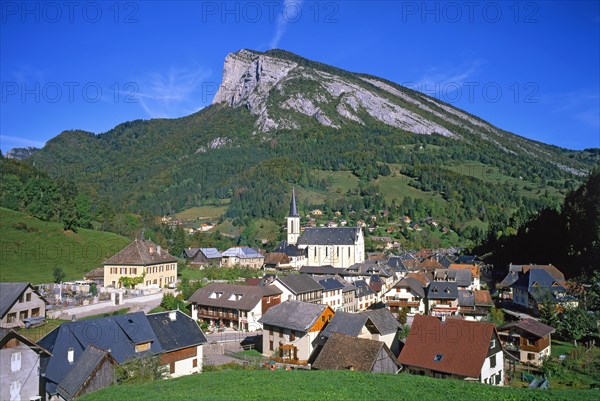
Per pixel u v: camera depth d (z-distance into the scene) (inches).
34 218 5487.2
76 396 1622.8
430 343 2079.2
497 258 6053.2
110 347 1913.1
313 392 1502.2
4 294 2620.6
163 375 1892.2
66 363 1790.1
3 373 1579.7
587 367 2356.1
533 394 1499.8
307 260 6702.8
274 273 5364.2
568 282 3934.5
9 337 1596.9
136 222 7273.6
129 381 1733.5
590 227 4345.5
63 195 6456.7
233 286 3388.3
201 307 3361.2
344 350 2030.0
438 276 4471.0
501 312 3486.7
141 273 4042.8
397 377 1707.7
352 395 1485.0
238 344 2790.4
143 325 2095.2
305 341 2469.2
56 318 2824.8
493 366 2044.8
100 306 3149.6
